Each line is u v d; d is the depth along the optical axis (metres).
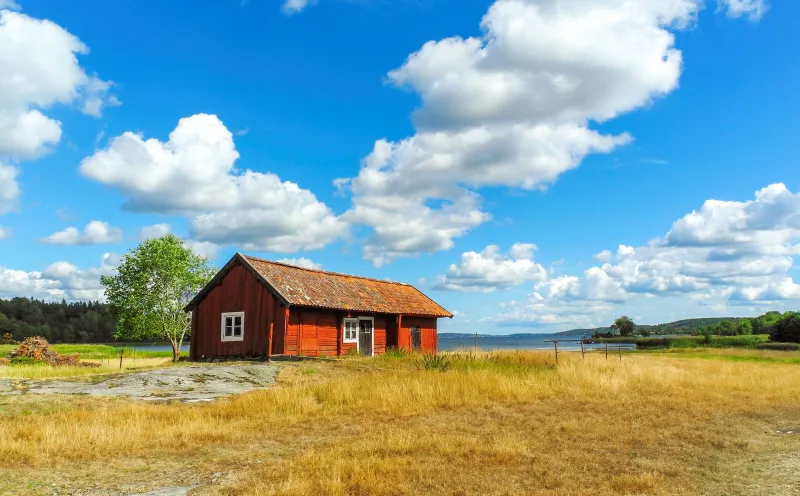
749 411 14.72
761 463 9.29
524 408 14.64
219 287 29.28
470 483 7.91
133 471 8.60
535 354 29.34
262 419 12.83
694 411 14.44
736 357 39.12
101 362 34.25
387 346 34.25
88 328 134.38
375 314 33.16
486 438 10.97
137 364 32.09
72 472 8.48
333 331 30.14
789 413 14.56
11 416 12.09
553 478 8.17
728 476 8.45
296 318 27.72
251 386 18.12
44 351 31.61
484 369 21.75
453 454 9.57
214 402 14.75
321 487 7.56
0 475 8.19
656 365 27.59
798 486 7.90
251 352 27.69
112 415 12.29
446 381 17.50
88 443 10.13
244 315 28.22
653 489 7.64
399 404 14.70
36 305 143.50
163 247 39.06
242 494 7.33
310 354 28.34
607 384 18.59
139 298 38.81
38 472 8.41
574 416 13.50
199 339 29.41
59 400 13.82
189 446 10.24
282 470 8.53
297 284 29.58
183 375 19.25
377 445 10.17
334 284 33.03
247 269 28.48
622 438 11.08
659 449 10.23
